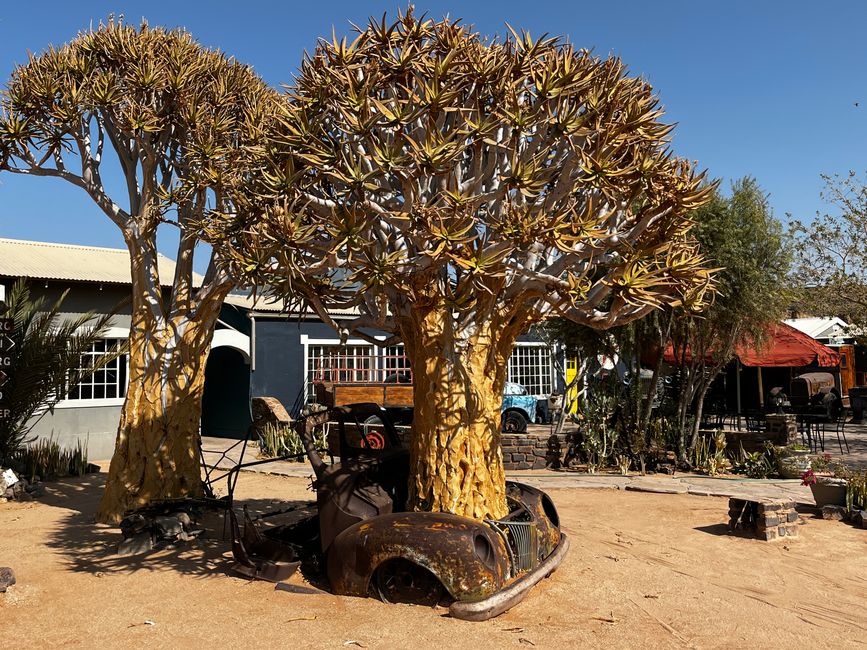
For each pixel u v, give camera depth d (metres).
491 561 5.33
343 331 6.65
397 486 6.73
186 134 9.13
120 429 9.21
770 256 12.84
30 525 8.78
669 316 12.70
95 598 5.74
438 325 6.29
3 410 12.02
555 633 4.99
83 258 16.78
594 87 6.21
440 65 5.65
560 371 18.31
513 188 5.73
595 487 11.44
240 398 19.14
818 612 5.68
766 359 16.75
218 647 4.66
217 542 7.70
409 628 4.96
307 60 6.41
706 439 13.90
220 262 7.41
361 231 5.77
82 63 8.96
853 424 22.58
